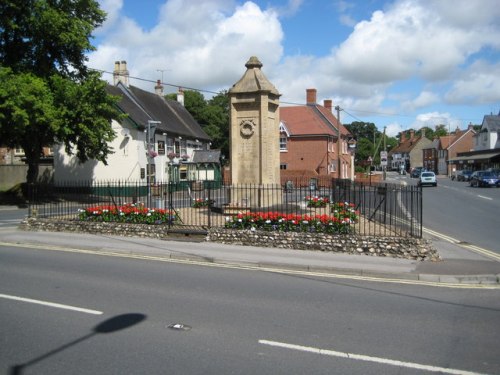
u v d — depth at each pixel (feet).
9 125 82.99
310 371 15.97
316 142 174.91
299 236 40.55
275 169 58.59
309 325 21.07
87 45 95.09
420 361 17.02
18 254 39.68
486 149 229.45
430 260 36.22
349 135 207.00
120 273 32.12
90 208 52.34
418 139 378.73
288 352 17.71
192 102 202.49
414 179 227.20
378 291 27.96
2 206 89.40
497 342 19.12
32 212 55.31
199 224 48.03
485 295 27.22
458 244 45.65
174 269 33.86
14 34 92.48
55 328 20.20
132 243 43.39
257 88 55.06
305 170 159.63
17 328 20.16
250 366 16.30
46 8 89.30
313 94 196.65
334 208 51.26
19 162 149.18
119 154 121.08
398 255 37.40
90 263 35.81
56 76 89.10
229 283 29.53
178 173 142.61
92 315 22.16
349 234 39.86
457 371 16.19
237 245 42.39
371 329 20.62
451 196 110.42
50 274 31.45
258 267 35.12
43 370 15.83
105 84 93.15
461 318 22.47
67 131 87.10
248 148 56.18
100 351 17.57
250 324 21.08
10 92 78.28
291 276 32.09
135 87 146.30
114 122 120.57
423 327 21.01
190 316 22.18
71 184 114.62
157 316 22.12
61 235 48.60
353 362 16.84
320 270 33.76
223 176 157.79
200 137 165.27
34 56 94.99
